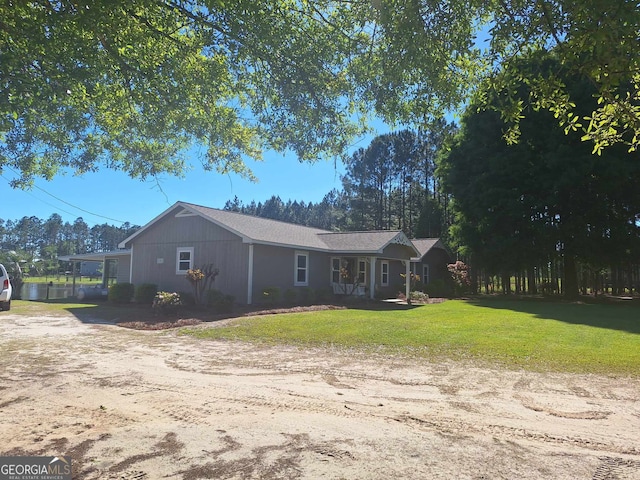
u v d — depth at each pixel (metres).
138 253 21.39
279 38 4.24
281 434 4.33
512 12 3.60
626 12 2.72
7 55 3.66
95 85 4.59
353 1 4.10
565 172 23.31
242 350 9.09
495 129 26.42
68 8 3.75
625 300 25.66
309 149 4.82
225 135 5.19
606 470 3.61
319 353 8.77
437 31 3.82
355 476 3.46
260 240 18.36
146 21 4.16
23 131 4.69
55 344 9.63
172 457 3.79
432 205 46.06
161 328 12.11
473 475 3.49
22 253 52.72
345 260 24.34
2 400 5.46
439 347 9.15
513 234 26.34
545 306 19.52
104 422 4.66
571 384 6.43
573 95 22.50
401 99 4.39
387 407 5.29
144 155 5.59
